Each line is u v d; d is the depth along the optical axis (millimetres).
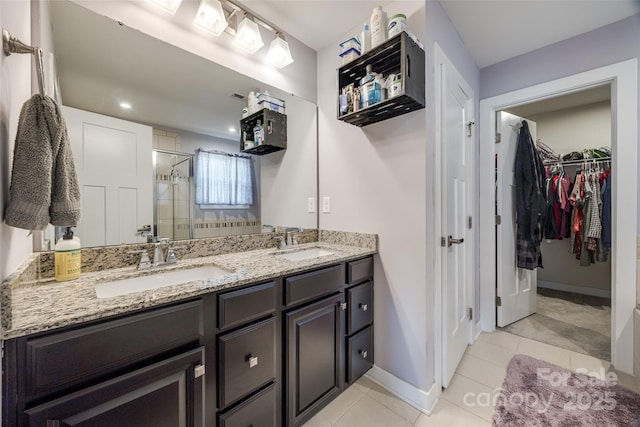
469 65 2096
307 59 1982
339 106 1559
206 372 934
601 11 1640
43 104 709
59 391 662
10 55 734
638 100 1669
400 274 1548
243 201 1663
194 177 1461
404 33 1256
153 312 808
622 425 1291
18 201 659
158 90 1326
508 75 2195
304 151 1953
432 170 1504
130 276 1101
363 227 1736
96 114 1159
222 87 1549
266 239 1763
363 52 1426
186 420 868
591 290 3205
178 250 1387
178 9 1371
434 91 1494
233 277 1044
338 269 1424
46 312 695
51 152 716
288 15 1656
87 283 962
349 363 1497
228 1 1425
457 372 1746
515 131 2492
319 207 2029
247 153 1680
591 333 2254
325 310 1357
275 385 1151
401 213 1536
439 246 1542
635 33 1677
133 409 756
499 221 2355
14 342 611
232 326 1008
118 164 1213
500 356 1923
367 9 1604
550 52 1994
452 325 1711
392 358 1586
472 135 2129
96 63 1160
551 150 3295
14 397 611
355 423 1345
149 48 1291
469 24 1762
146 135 1295
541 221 2576
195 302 899
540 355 1926
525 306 2582
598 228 2852
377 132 1645
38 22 980
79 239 1064
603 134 3066
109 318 738
